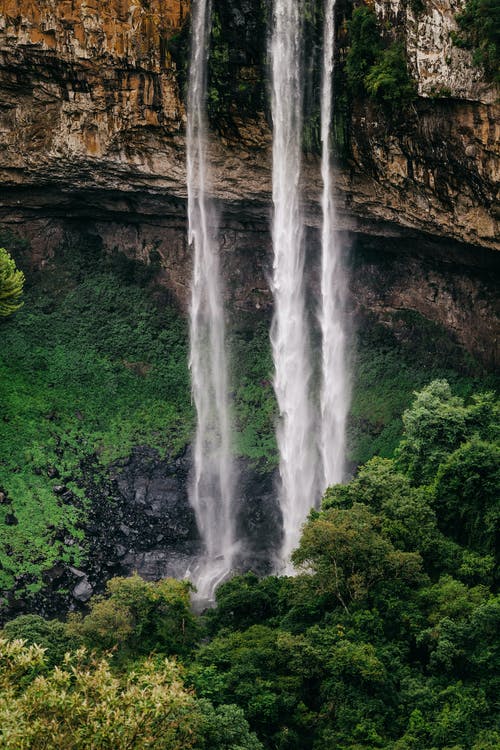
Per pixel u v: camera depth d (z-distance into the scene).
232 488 59.59
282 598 44.62
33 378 60.50
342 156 56.66
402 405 60.25
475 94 50.94
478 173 52.28
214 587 55.31
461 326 60.28
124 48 57.59
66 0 56.97
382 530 44.50
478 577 44.38
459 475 46.78
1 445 57.03
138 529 56.88
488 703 39.12
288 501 59.84
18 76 58.66
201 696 38.19
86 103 58.97
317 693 40.06
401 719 38.91
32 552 53.19
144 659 39.25
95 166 60.25
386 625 42.22
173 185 60.66
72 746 29.52
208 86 57.84
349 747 37.41
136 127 59.09
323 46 55.62
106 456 58.72
